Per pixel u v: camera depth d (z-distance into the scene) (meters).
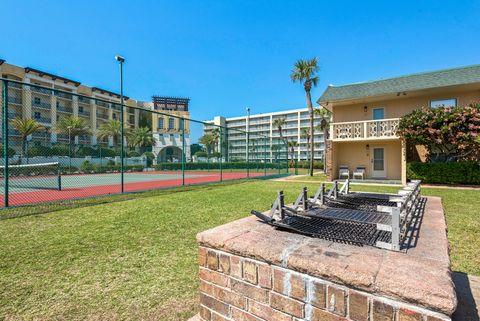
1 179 15.08
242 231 1.78
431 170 12.97
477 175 11.96
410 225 1.89
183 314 2.21
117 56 14.64
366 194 3.09
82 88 46.97
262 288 1.39
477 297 1.89
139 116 55.16
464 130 12.01
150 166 30.58
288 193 9.49
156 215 5.79
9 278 2.81
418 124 12.91
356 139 15.56
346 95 16.62
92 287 2.64
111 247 3.77
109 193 10.08
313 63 20.44
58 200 7.91
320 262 1.21
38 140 18.83
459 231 4.53
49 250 3.63
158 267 3.11
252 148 23.94
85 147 22.94
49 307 2.29
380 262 1.22
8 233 4.45
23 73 38.88
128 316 2.18
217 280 1.60
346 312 1.12
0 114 10.38
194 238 4.18
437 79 14.41
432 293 0.94
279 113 76.12
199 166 27.78
